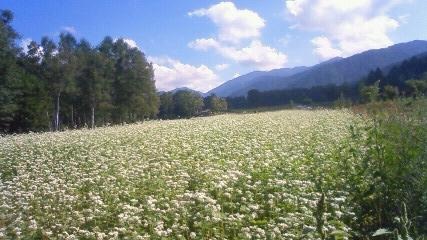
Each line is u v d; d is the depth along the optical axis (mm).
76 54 67500
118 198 9234
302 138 16797
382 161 8188
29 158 16031
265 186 9070
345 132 17625
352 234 7078
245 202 8312
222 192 8789
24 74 57031
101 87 71062
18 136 26656
